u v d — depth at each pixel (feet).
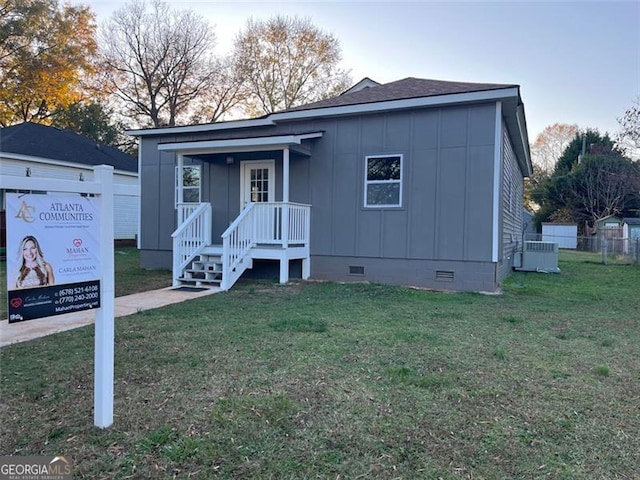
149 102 96.22
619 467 7.56
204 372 11.93
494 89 26.53
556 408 9.91
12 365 12.55
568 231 97.86
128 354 13.52
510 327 17.90
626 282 34.83
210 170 36.42
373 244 30.96
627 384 11.46
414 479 7.13
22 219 7.21
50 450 7.91
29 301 7.29
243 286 28.96
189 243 30.76
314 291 26.89
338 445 8.16
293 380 11.38
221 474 7.20
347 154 31.63
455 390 10.85
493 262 27.71
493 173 27.61
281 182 34.19
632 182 89.81
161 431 8.58
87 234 8.29
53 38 77.92
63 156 54.70
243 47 99.40
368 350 14.11
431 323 18.31
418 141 29.48
